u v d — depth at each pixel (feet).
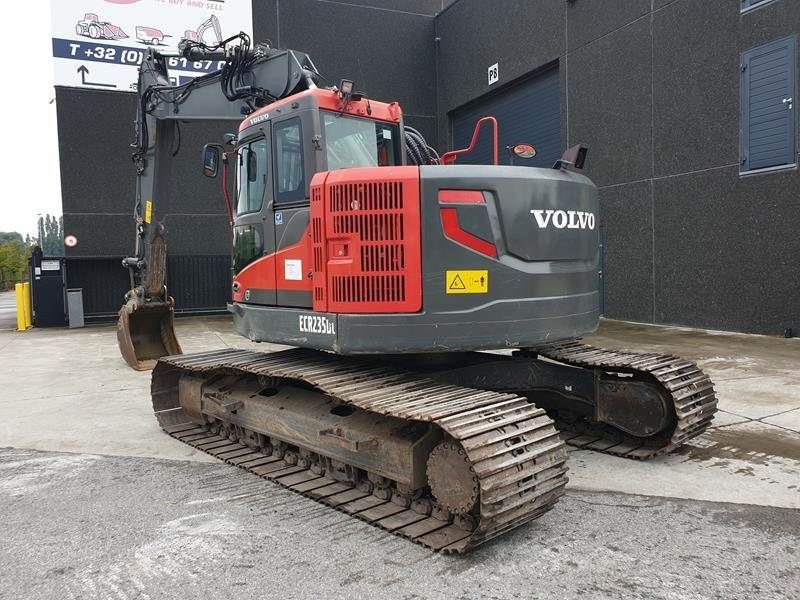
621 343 34.45
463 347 13.60
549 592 10.35
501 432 11.80
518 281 13.84
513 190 13.78
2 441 19.61
